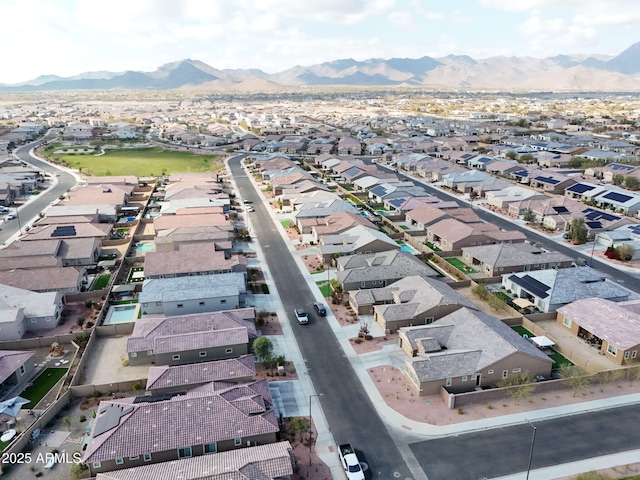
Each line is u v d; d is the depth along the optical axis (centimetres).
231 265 8656
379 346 6675
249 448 4494
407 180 17338
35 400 5531
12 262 8594
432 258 9762
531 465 4603
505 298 8200
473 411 5372
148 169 19262
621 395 5706
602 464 4625
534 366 5925
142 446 4441
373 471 4528
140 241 10781
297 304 7894
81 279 8444
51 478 4406
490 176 16112
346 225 10562
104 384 5572
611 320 6781
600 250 10438
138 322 6581
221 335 6256
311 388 5772
